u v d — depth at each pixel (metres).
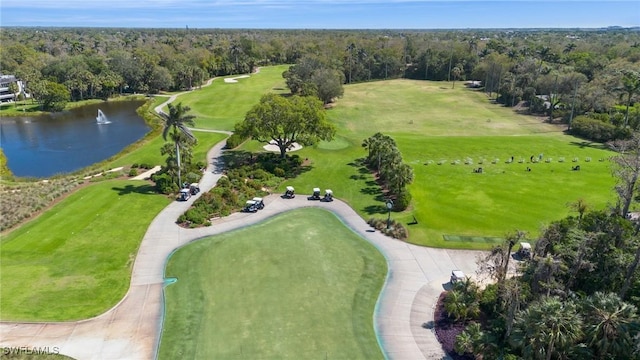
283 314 37.66
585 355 29.08
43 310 37.81
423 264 45.31
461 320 36.53
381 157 70.00
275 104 72.81
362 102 136.12
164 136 61.19
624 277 36.94
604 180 68.44
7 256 46.38
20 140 100.88
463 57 188.25
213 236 50.91
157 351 33.47
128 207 58.00
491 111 126.19
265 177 68.12
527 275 37.78
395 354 33.31
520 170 73.50
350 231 52.28
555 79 120.69
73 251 47.34
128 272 43.62
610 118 98.31
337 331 35.66
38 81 137.25
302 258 46.25
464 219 54.94
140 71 157.50
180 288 41.28
